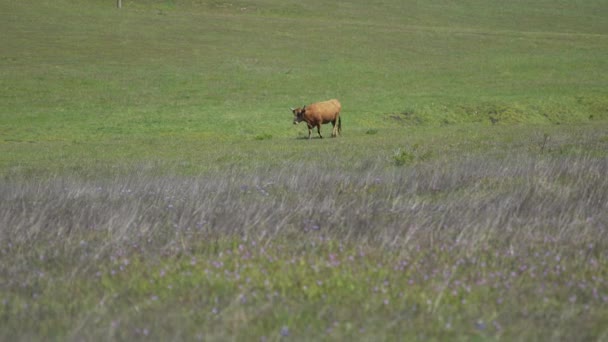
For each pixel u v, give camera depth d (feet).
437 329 67.51
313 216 121.49
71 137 470.39
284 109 571.28
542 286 79.61
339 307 74.23
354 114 555.69
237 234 110.52
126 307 75.61
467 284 81.61
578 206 123.03
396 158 241.55
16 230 114.83
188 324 69.56
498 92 646.33
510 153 267.39
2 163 332.80
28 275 89.40
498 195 136.77
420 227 111.14
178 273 88.28
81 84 650.02
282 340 64.75
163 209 135.13
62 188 173.47
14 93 606.55
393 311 72.74
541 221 112.98
